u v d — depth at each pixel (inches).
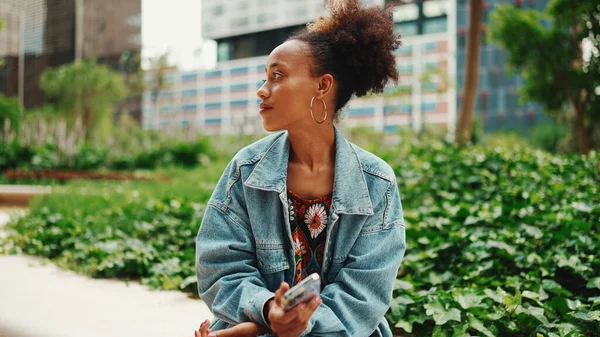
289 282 63.2
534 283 111.0
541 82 609.0
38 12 1414.9
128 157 575.8
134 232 179.2
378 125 2751.0
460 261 131.3
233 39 3683.6
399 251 63.4
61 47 1403.8
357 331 59.4
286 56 62.5
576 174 221.1
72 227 193.2
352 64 64.2
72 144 527.8
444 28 2760.8
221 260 61.7
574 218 139.7
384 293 61.2
